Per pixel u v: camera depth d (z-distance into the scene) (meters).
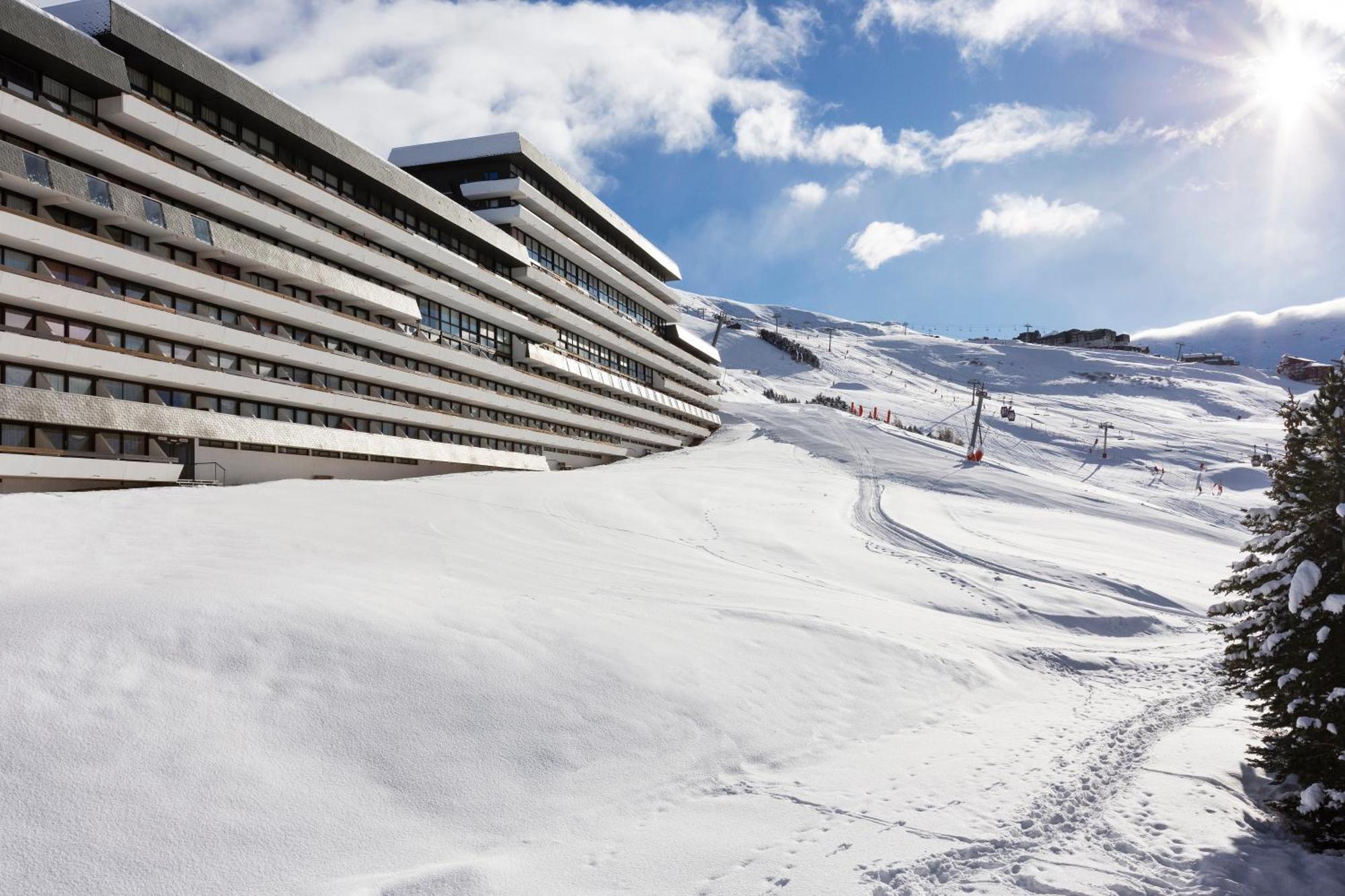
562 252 70.06
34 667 9.01
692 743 11.31
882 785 10.61
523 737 10.34
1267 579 11.34
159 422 32.00
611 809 9.43
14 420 27.28
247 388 36.62
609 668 12.55
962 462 68.00
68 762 7.99
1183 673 19.84
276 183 38.56
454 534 24.05
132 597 10.96
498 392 57.75
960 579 28.25
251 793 8.26
